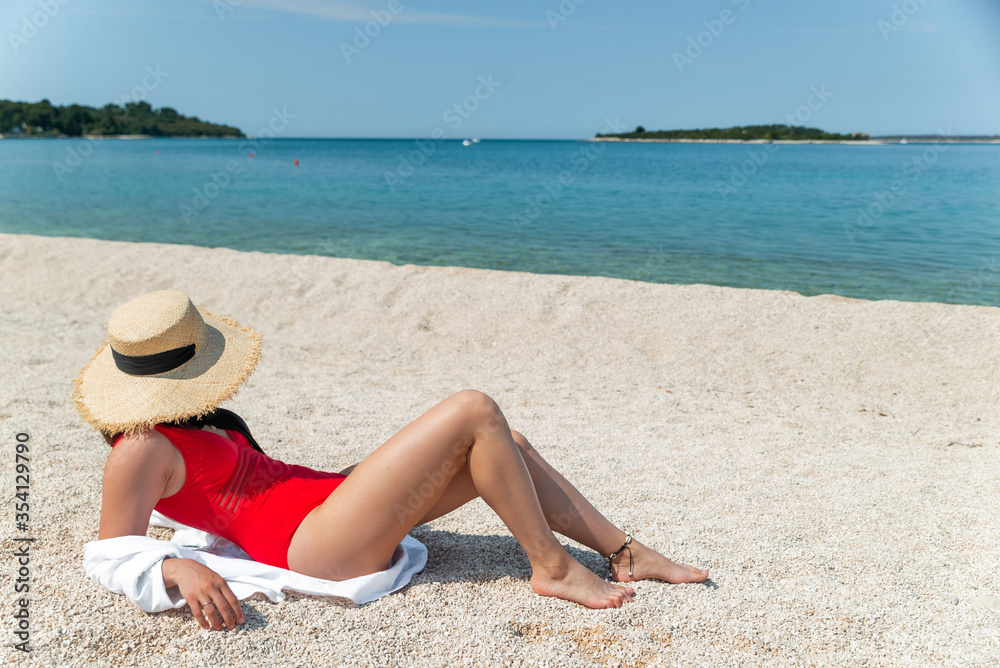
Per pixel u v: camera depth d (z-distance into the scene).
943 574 2.82
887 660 2.23
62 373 5.47
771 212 18.55
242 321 7.77
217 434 2.29
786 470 4.05
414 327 7.50
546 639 2.27
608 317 7.57
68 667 2.00
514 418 4.91
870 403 5.68
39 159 45.91
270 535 2.30
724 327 7.20
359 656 2.12
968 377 6.03
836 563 2.90
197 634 2.15
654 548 2.98
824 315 7.38
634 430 4.73
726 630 2.36
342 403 5.05
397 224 16.22
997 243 13.41
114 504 2.08
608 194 24.19
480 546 2.96
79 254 10.31
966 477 4.01
